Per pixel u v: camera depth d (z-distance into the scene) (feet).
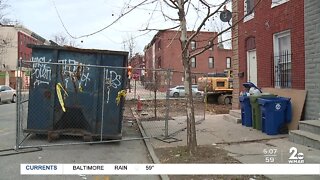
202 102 82.48
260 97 37.24
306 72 34.91
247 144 30.55
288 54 38.91
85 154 29.27
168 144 32.48
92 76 34.24
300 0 35.86
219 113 64.23
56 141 34.06
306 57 34.91
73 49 34.04
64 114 34.09
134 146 32.89
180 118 53.88
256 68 46.24
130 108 68.85
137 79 109.19
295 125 34.78
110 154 29.40
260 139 32.58
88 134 33.63
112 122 34.12
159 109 71.36
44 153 29.32
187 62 26.27
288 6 38.04
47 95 34.04
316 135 29.27
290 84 38.47
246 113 41.04
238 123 43.88
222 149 28.48
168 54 167.53
